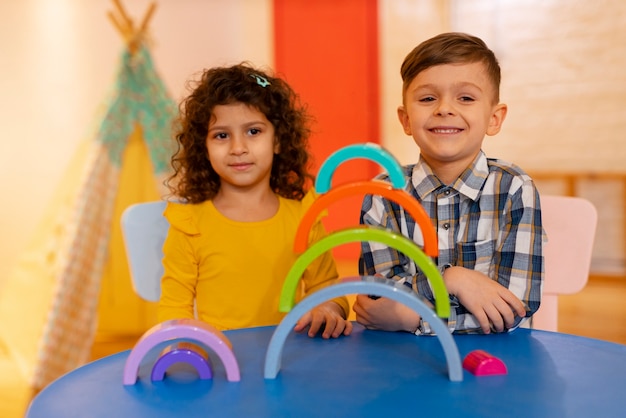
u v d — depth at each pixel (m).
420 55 0.94
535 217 0.93
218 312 1.08
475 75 0.93
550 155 3.46
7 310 2.42
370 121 3.45
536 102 3.44
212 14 3.21
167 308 1.05
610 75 3.30
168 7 3.06
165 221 1.16
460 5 3.44
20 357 2.30
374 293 0.65
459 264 0.96
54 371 2.26
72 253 2.34
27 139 2.82
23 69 2.80
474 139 0.94
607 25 3.27
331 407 0.57
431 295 0.88
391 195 0.66
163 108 2.46
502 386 0.62
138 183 2.49
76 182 2.42
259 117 1.04
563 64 3.37
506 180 0.96
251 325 1.08
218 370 0.68
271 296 1.09
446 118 0.92
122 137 2.44
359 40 3.41
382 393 0.60
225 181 1.10
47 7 2.79
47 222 2.46
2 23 2.78
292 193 1.18
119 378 0.67
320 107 3.50
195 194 1.13
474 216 0.97
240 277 1.08
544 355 0.71
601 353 0.72
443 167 0.99
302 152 1.19
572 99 3.38
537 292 0.90
